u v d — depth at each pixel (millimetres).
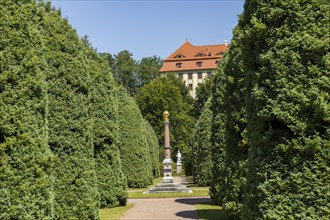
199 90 52625
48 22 9086
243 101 8875
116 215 11555
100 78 13359
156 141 40781
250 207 5406
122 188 14047
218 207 13281
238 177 8984
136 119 24844
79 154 8898
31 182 5184
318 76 4828
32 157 5223
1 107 4988
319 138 4711
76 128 8977
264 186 5039
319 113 4699
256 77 5434
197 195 18422
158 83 49875
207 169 23750
